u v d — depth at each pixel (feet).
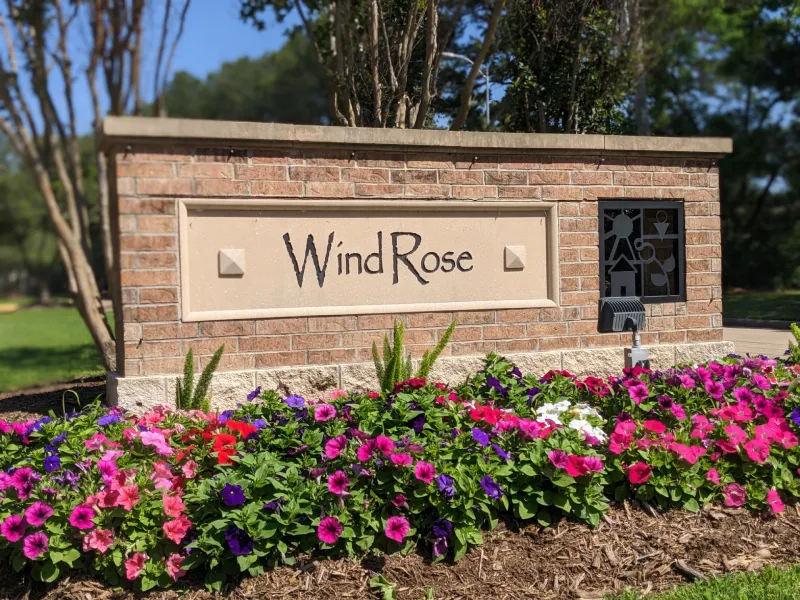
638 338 22.09
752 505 15.34
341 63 34.35
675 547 14.15
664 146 23.39
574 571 13.43
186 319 18.98
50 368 53.47
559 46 38.14
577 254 22.74
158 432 14.53
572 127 38.42
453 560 13.42
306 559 13.20
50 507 12.79
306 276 20.15
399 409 15.57
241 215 19.53
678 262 24.03
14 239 207.31
